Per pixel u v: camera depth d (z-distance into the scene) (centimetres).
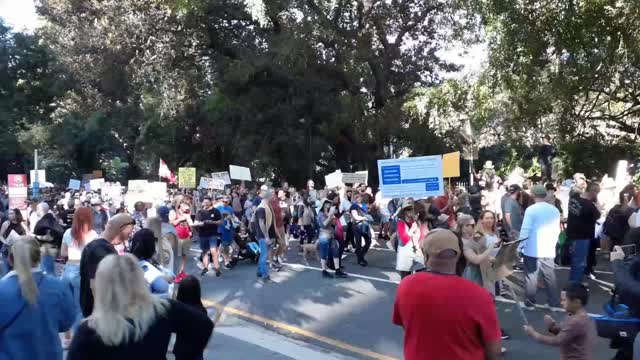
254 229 1541
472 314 363
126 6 2998
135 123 4662
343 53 3088
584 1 1677
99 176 4412
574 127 2173
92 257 572
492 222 982
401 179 1095
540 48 1739
